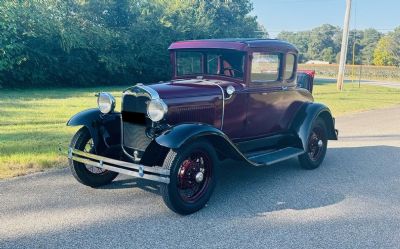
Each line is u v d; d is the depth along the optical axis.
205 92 5.22
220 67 5.80
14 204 4.80
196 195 4.74
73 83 25.33
